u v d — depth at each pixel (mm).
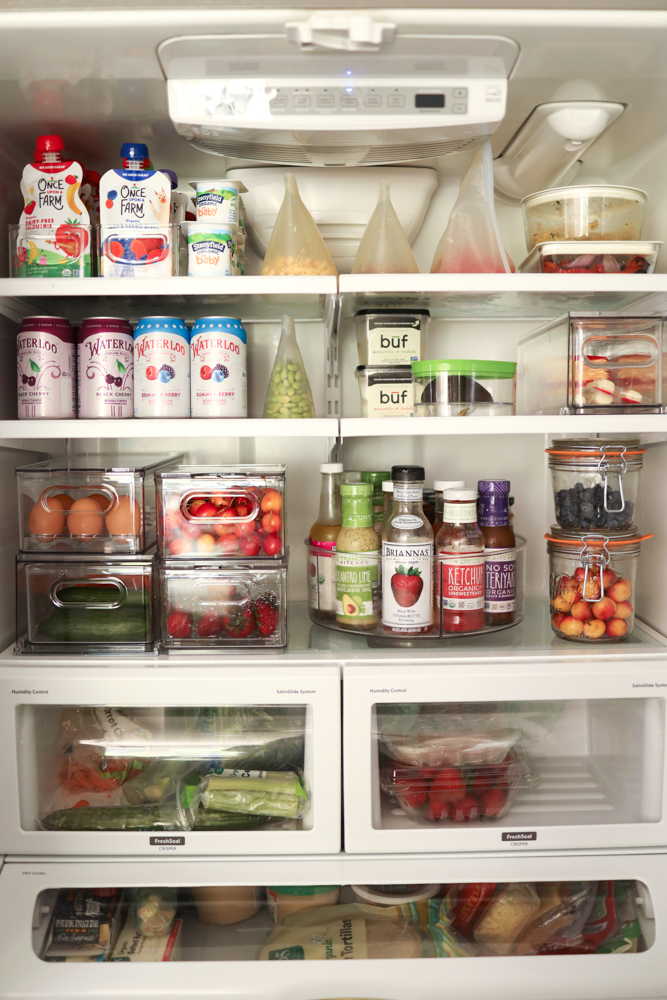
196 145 1032
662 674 991
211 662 1010
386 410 1128
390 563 1067
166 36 835
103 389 1038
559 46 862
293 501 1363
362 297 1100
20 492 1040
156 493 1038
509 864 1002
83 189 1057
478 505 1140
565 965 979
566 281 1020
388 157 1084
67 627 1045
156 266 1018
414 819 1017
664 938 986
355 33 834
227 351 1044
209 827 996
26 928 971
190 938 1012
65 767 1021
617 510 1077
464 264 1112
